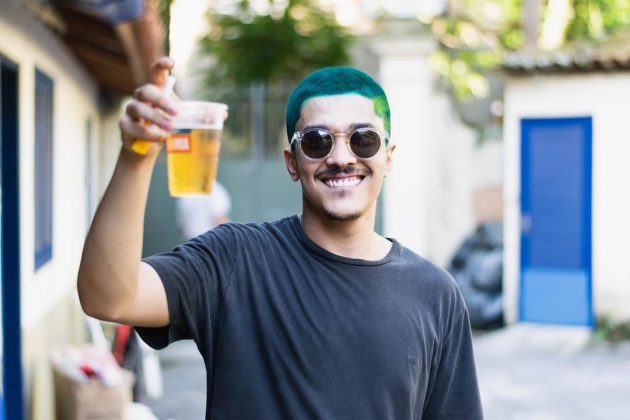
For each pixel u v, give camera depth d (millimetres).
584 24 15570
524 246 10195
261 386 1990
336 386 1985
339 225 2105
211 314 2027
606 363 8742
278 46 13547
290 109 2180
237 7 13812
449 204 11328
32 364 5109
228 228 2131
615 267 9797
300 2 13609
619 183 9727
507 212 10219
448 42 12445
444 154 11367
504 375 8312
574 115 9867
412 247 11031
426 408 2246
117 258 1766
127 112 1681
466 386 2256
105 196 1767
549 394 7625
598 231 9828
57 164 6355
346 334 2016
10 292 4734
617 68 9570
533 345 9477
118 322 1873
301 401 1972
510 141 10148
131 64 5750
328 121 2100
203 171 1989
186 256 2010
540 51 10039
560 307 10055
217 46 13859
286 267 2068
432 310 2156
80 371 5105
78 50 6773
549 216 10062
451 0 12547
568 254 10008
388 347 2031
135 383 6320
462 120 11359
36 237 5453
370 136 2100
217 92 13852
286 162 2258
